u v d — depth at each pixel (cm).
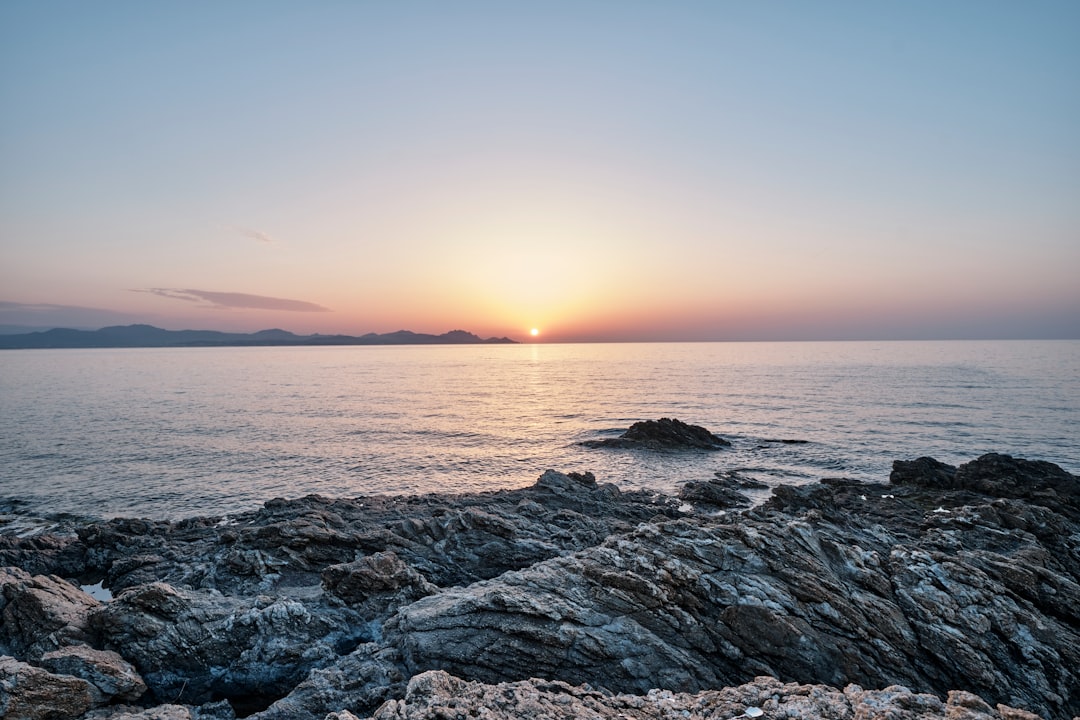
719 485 5241
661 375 19462
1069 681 1889
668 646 1880
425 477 5828
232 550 2955
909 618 2050
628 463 6334
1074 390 12294
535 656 1827
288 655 1984
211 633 2020
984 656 1914
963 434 7500
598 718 1302
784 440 7331
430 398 13075
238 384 16662
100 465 6153
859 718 1255
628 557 2206
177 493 5125
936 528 3180
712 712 1388
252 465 6250
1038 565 2572
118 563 3117
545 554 3008
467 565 2961
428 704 1299
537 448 7212
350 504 4206
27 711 1517
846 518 2861
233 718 1723
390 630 2016
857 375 17638
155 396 13075
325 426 8919
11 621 2056
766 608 1950
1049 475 4628
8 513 4541
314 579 2803
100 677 1722
